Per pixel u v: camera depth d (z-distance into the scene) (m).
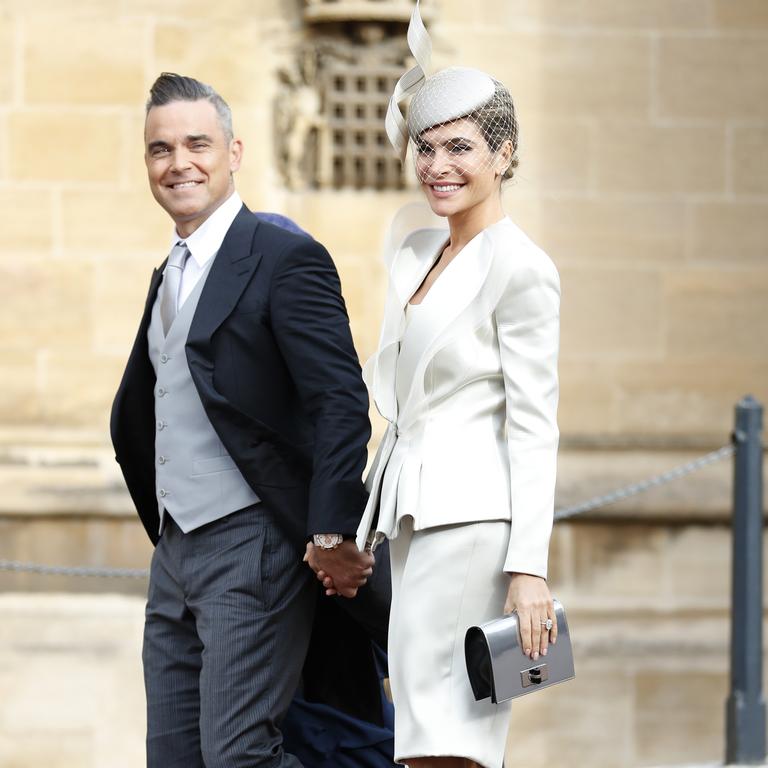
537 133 22.03
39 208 21.72
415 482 8.81
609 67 22.03
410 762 9.04
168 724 10.36
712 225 22.23
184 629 10.35
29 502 21.53
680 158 22.16
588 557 21.98
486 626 8.43
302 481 10.10
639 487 16.92
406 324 9.14
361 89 21.81
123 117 21.69
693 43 22.09
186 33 21.70
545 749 21.78
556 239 22.14
